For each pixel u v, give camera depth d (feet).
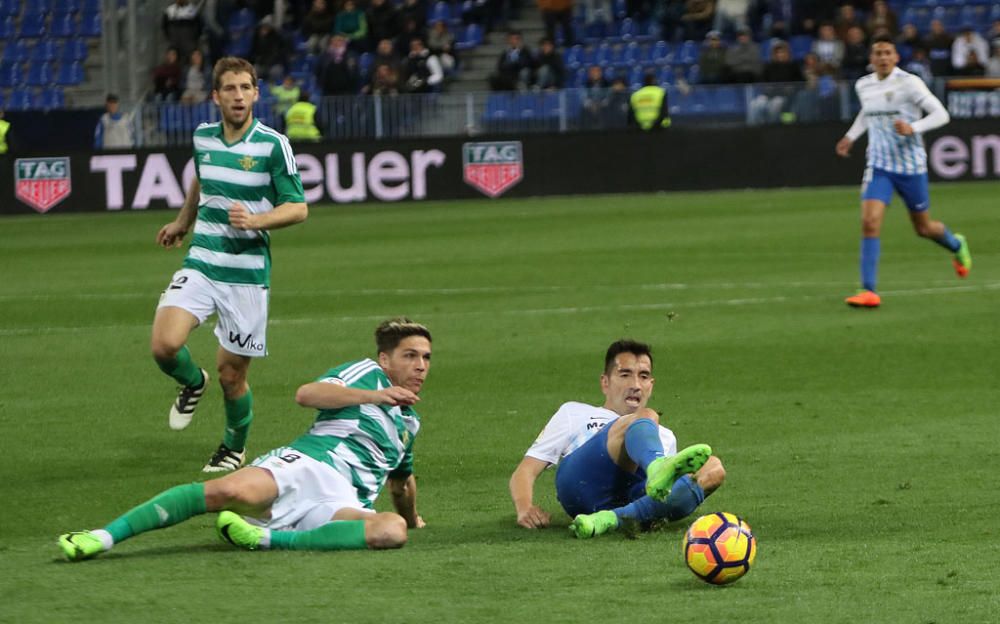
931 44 342.23
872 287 156.56
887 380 119.75
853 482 85.35
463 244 229.04
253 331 92.58
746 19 370.32
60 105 386.93
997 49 340.18
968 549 68.39
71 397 118.32
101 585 62.95
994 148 300.81
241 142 91.50
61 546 67.05
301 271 201.36
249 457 97.19
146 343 143.64
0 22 397.80
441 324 152.15
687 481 72.59
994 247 209.26
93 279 197.57
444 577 63.77
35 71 390.83
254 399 116.26
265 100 344.69
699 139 306.76
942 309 153.99
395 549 69.26
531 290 176.65
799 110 323.57
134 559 67.82
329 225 266.16
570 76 371.97
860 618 56.70
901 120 153.17
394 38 366.43
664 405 111.65
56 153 304.09
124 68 383.04
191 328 91.50
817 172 305.53
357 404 71.00
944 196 278.87
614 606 58.85
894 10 375.45
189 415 95.45
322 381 71.51
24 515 81.76
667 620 56.70
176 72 355.77
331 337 145.69
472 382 121.80
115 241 247.29
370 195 308.40
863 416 106.01
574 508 75.00
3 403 116.16
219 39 374.22
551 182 308.60
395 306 165.89
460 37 383.24
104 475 92.02
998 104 317.63
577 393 116.78
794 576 63.41
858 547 69.21
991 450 93.40
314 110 325.21
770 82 333.42
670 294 170.19
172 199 305.73
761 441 98.37
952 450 93.76
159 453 98.58
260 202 91.97
